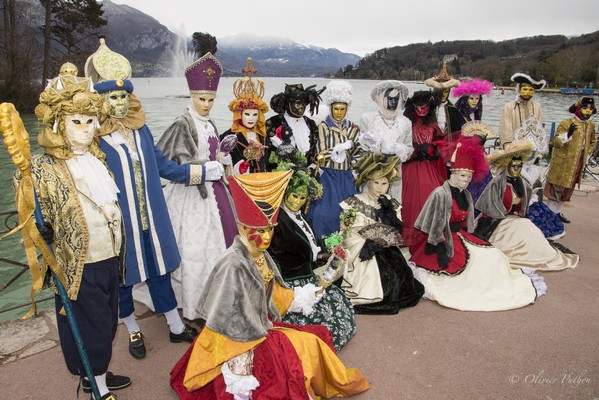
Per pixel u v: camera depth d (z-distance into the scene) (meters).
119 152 3.17
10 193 12.35
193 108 3.94
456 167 4.53
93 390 2.77
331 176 5.02
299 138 5.00
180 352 3.63
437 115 6.38
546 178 7.18
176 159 3.75
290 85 4.93
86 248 2.64
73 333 2.67
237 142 4.59
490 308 4.25
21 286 7.32
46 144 2.55
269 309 2.97
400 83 5.31
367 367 3.42
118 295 3.12
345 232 4.35
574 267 5.22
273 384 2.64
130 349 3.53
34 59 32.44
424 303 4.42
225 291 2.50
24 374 3.33
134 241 3.27
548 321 4.09
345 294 4.06
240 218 2.63
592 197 8.39
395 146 5.30
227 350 2.55
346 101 5.07
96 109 2.61
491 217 5.38
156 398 3.10
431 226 4.43
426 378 3.30
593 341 3.78
